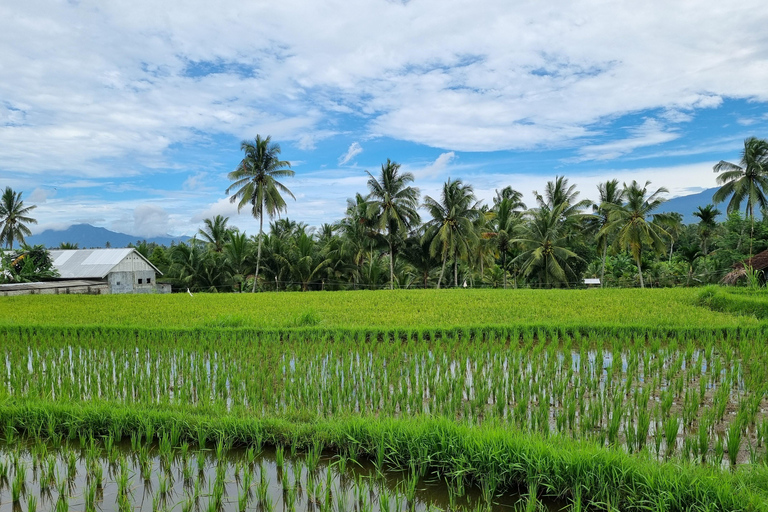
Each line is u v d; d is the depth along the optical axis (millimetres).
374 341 13008
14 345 12766
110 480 5730
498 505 5250
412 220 38562
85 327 14516
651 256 47438
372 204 36875
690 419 7219
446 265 44688
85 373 10195
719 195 38156
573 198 40906
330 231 50125
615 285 42312
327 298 24250
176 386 8969
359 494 5246
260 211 37562
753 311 15883
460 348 11828
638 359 10406
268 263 40469
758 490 4738
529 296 23297
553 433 6488
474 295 24594
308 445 6402
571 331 13398
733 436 5945
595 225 40094
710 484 4762
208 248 46250
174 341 12961
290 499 5273
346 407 7941
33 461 6184
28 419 7094
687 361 10734
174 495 5430
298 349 11875
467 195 37094
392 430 6234
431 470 5848
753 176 35656
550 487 5152
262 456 6348
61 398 8023
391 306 20031
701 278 38219
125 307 21297
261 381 9195
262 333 13789
